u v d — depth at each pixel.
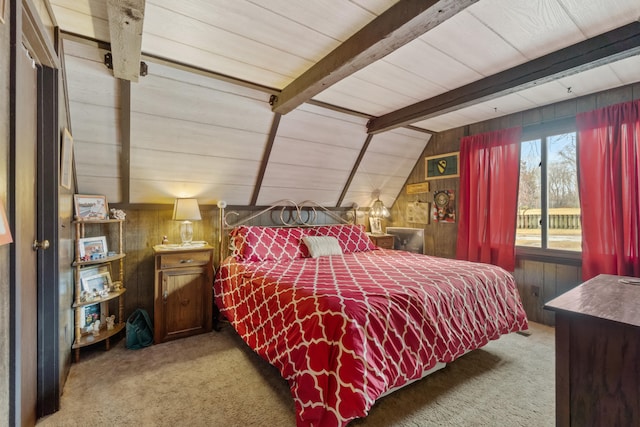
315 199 4.14
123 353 2.44
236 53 2.08
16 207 1.02
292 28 1.80
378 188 4.51
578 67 2.00
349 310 1.58
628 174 2.54
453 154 3.96
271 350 1.87
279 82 2.53
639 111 2.49
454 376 2.12
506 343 2.66
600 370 1.18
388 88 2.68
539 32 1.86
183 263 2.78
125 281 2.93
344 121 3.36
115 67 1.96
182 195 3.17
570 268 2.99
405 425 1.62
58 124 1.73
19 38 1.04
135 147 2.63
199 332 2.86
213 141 2.89
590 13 1.69
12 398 0.99
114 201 2.90
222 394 1.89
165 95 2.42
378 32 1.69
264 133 3.05
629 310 1.21
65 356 1.99
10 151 1.01
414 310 1.80
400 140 3.99
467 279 2.26
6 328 0.97
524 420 1.67
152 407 1.75
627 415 1.12
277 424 1.63
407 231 4.51
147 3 1.58
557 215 3.15
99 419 1.64
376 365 1.52
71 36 1.87
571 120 2.97
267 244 3.12
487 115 3.46
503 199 3.35
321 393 1.46
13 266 1.01
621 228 2.56
